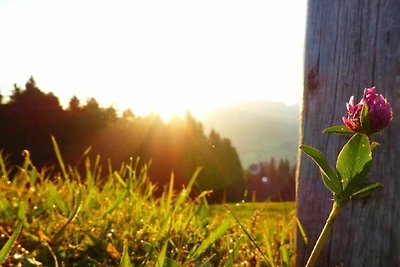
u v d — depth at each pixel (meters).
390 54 1.95
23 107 41.22
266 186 29.25
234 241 2.53
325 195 2.11
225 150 50.16
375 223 1.92
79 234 2.26
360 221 1.96
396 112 1.89
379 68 1.97
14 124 40.41
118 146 38.69
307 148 1.17
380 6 2.00
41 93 42.84
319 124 2.16
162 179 28.92
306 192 2.20
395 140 1.89
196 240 2.44
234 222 2.90
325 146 2.12
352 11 2.08
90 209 2.76
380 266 1.90
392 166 1.89
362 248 1.96
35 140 39.94
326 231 1.19
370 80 2.00
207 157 34.75
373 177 1.93
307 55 2.26
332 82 2.13
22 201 2.48
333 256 2.05
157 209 2.99
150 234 2.43
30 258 1.67
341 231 2.03
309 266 1.20
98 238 2.17
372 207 1.94
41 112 41.56
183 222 2.74
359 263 1.96
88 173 3.20
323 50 2.18
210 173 30.45
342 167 1.15
